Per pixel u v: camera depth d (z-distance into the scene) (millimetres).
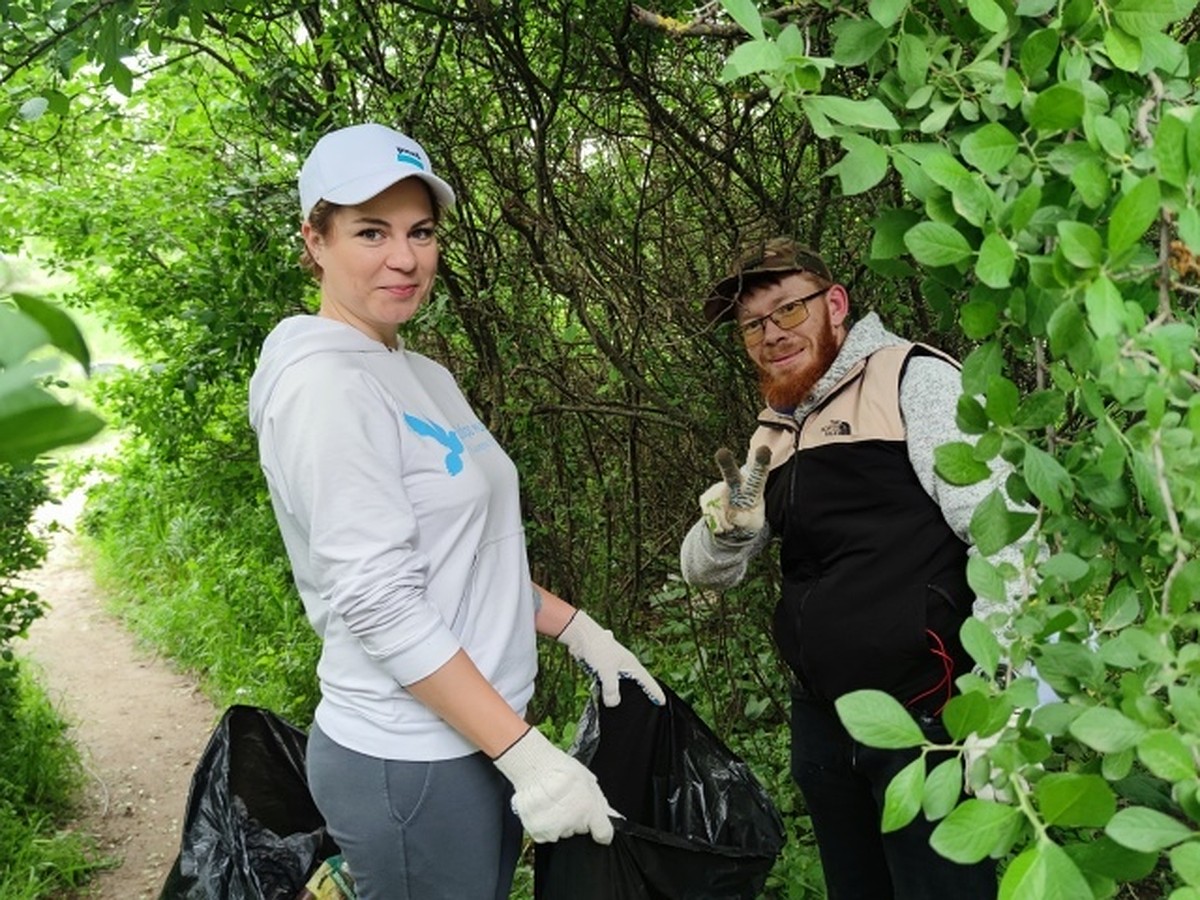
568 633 2129
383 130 1707
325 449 1541
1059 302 895
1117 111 940
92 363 300
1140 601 1037
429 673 1559
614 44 2906
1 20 2135
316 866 2029
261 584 5758
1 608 4316
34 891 3508
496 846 1777
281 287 3260
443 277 3264
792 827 2949
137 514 7457
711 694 3453
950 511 1767
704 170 3244
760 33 986
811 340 1979
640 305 3256
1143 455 862
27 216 4664
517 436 3471
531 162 3369
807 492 1943
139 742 4785
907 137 1208
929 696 1840
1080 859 763
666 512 3811
